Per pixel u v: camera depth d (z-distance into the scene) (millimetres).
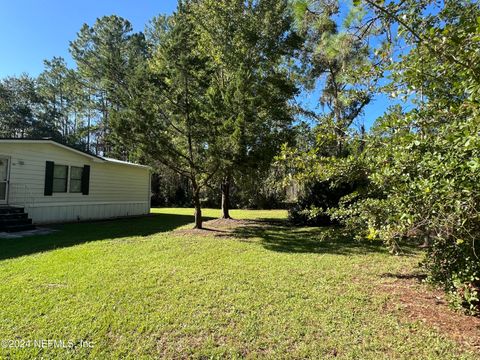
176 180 23078
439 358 2529
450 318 3260
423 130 2877
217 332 2959
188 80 8438
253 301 3682
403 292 4043
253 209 20922
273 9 11273
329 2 5180
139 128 7906
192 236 8320
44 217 10609
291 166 3912
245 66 11000
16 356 2525
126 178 14516
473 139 1871
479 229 2488
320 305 3592
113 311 3346
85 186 12156
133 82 8297
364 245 7320
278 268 5133
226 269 5012
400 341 2801
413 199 2479
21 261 5246
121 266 5043
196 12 11391
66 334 2871
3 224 8555
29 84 31578
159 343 2770
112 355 2578
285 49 11438
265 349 2691
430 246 3586
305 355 2598
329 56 5547
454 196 2234
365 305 3605
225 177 10148
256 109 8930
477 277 3062
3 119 30219
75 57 24516
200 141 8734
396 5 2459
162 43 8578
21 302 3520
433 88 2875
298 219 11133
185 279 4449
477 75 2066
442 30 2189
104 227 10125
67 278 4359
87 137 29469
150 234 8648
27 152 10047
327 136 3621
